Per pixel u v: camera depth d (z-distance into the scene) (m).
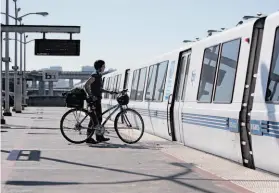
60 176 7.77
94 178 7.61
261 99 8.20
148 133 16.45
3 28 20.70
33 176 7.73
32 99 75.00
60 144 12.37
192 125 11.52
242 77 9.09
